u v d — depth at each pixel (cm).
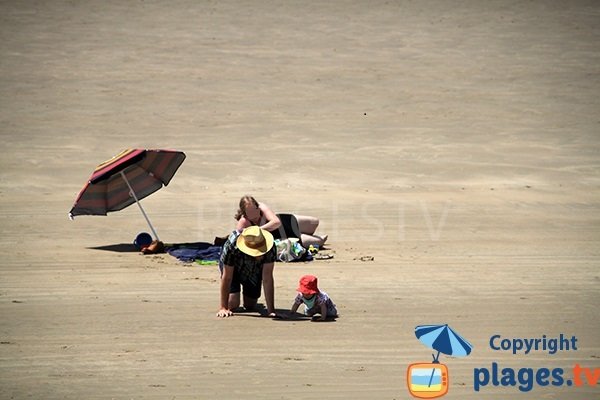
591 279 4603
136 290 4284
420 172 8988
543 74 14238
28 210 6950
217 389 2841
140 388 2853
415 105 12288
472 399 2775
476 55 15425
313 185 8331
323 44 16025
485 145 10319
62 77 13375
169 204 7256
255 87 13138
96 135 10506
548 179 8756
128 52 15075
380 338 3434
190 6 19025
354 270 4788
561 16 18438
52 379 2948
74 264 4956
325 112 11856
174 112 11712
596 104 12562
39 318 3738
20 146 9844
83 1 18925
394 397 2775
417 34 16912
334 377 2964
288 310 3872
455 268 4872
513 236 6041
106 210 5647
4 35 15850
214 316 3769
